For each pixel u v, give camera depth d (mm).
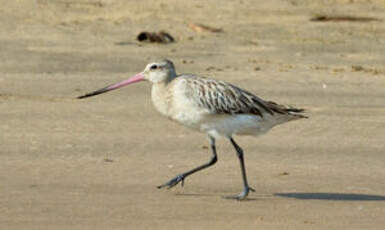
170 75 14320
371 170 16141
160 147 17812
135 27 40938
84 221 11789
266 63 32594
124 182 14625
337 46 37844
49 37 36500
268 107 14039
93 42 36031
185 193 13977
